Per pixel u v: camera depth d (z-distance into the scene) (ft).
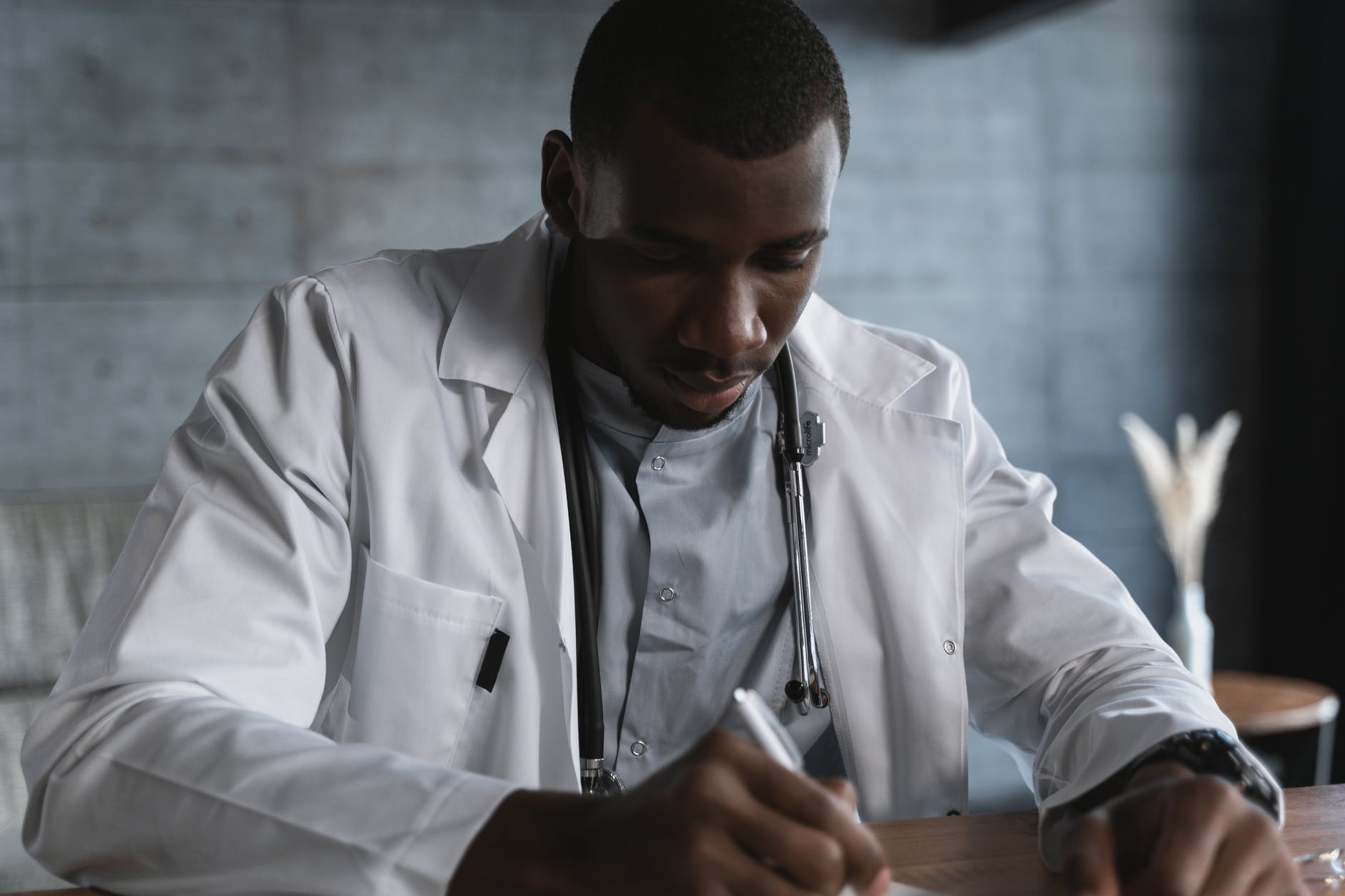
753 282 2.60
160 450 10.48
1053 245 12.14
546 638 3.18
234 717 2.38
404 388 3.16
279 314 3.19
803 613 3.44
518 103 11.09
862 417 3.65
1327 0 11.51
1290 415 11.98
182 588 2.66
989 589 3.56
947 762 3.45
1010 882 2.40
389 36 10.82
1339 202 11.48
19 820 6.63
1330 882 2.31
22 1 10.10
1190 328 12.42
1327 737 9.64
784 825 1.82
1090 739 2.77
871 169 11.76
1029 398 12.13
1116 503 12.34
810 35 2.55
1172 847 2.04
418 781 2.17
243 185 10.56
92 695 2.51
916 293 11.87
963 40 11.66
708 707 3.51
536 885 1.94
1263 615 12.44
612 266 2.69
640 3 2.60
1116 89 12.22
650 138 2.46
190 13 10.41
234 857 2.19
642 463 3.38
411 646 3.09
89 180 10.27
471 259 3.57
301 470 2.92
